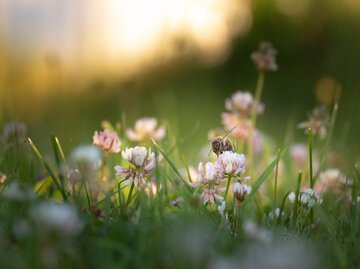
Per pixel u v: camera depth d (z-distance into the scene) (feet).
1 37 3.91
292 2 5.97
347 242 1.38
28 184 1.75
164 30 3.82
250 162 2.11
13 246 1.30
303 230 1.49
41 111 3.14
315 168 2.19
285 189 2.01
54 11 4.12
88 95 3.92
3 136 1.93
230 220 1.49
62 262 1.19
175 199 1.65
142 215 1.44
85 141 2.45
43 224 1.13
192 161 2.28
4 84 3.25
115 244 1.28
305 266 1.04
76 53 4.10
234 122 2.13
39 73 3.40
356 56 4.42
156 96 4.56
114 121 3.82
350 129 2.32
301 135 3.88
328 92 3.27
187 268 1.18
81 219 1.43
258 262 1.04
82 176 1.54
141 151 1.53
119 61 4.26
